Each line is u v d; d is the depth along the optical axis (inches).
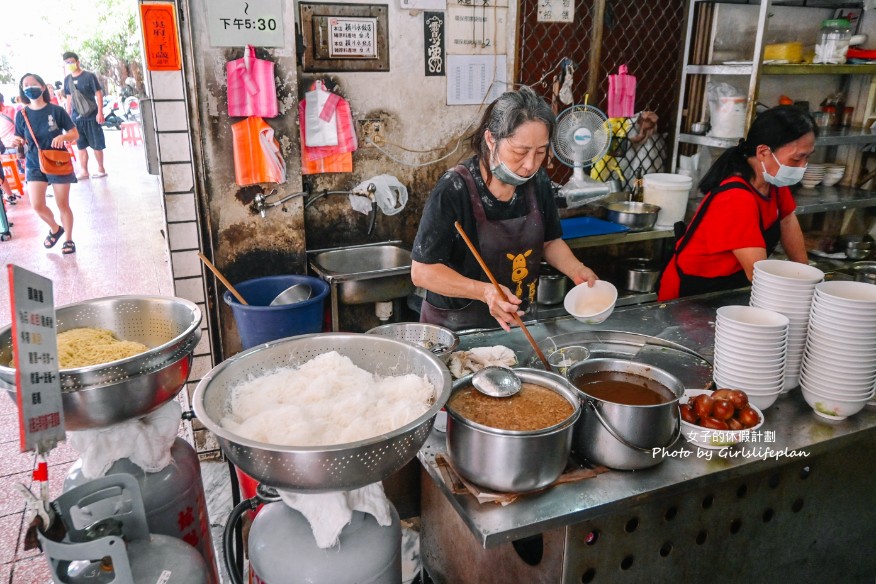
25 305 45.7
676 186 152.8
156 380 59.8
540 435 51.2
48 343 47.8
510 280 93.5
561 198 147.8
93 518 61.4
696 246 108.1
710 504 66.7
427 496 84.0
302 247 130.1
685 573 68.1
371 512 57.9
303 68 127.7
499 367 62.0
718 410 62.7
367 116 135.8
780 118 95.8
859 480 77.7
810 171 178.2
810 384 69.5
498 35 142.7
